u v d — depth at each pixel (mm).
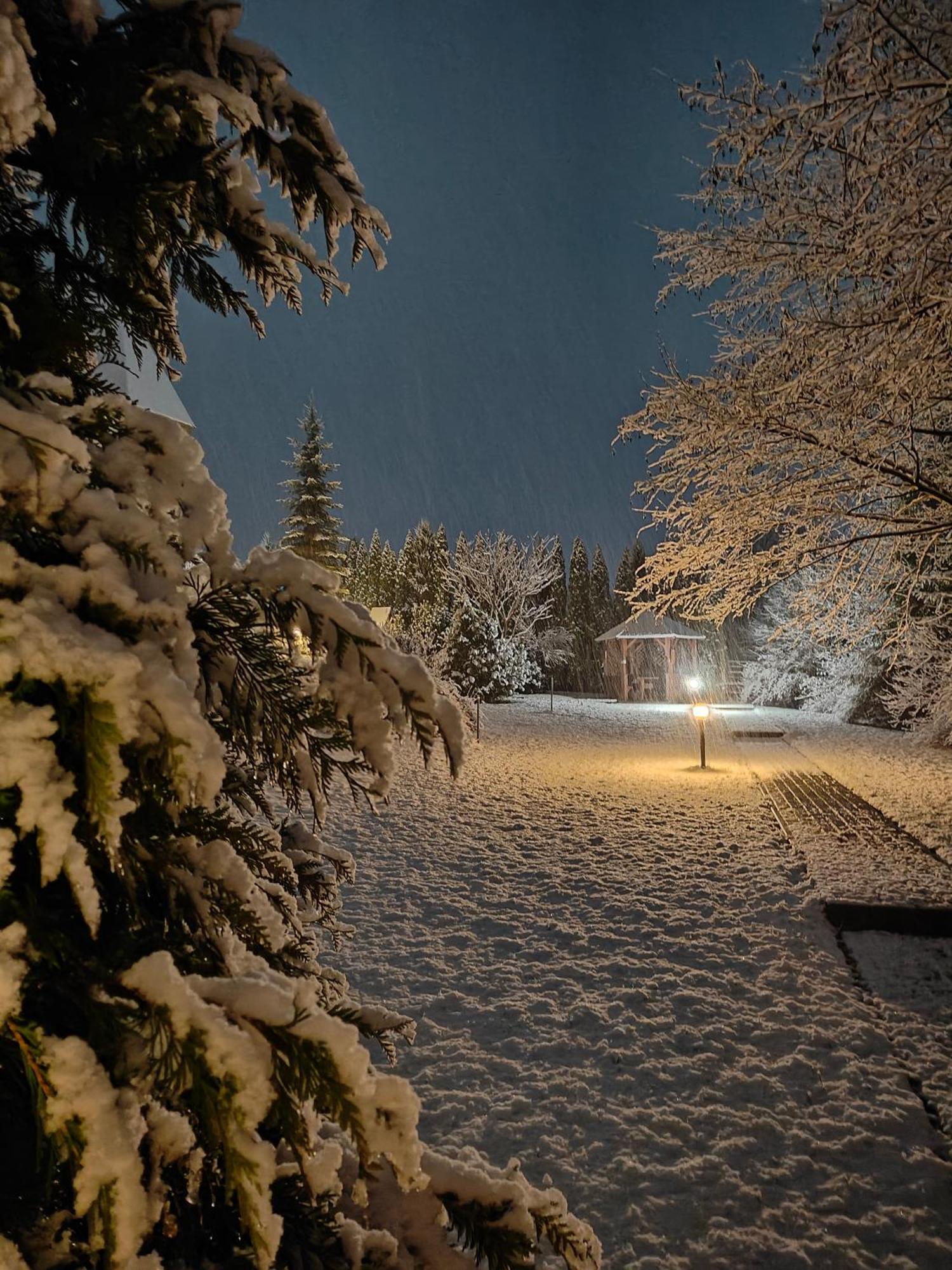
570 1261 1093
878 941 5496
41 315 1025
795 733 19500
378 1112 762
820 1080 3668
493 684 27062
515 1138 3215
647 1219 2764
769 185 6848
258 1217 658
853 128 6137
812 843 8070
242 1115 677
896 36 5777
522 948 5336
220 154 1134
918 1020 4250
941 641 10758
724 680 37219
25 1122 849
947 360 6301
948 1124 3320
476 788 11539
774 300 7223
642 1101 3502
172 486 947
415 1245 1067
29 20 1009
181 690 727
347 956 5129
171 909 952
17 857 834
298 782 1123
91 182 1101
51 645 684
